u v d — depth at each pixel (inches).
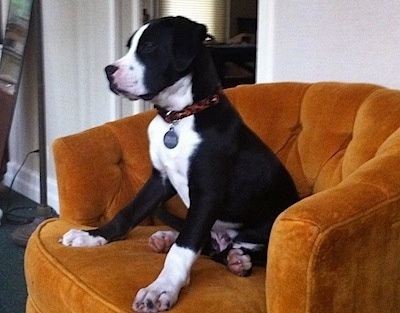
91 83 121.2
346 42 75.6
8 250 111.2
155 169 64.3
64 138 68.8
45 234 63.8
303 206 43.0
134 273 53.7
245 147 61.3
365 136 61.2
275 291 43.5
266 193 62.4
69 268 55.2
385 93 63.7
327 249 41.5
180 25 58.6
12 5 134.9
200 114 59.3
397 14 70.2
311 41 79.4
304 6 79.6
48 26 132.3
